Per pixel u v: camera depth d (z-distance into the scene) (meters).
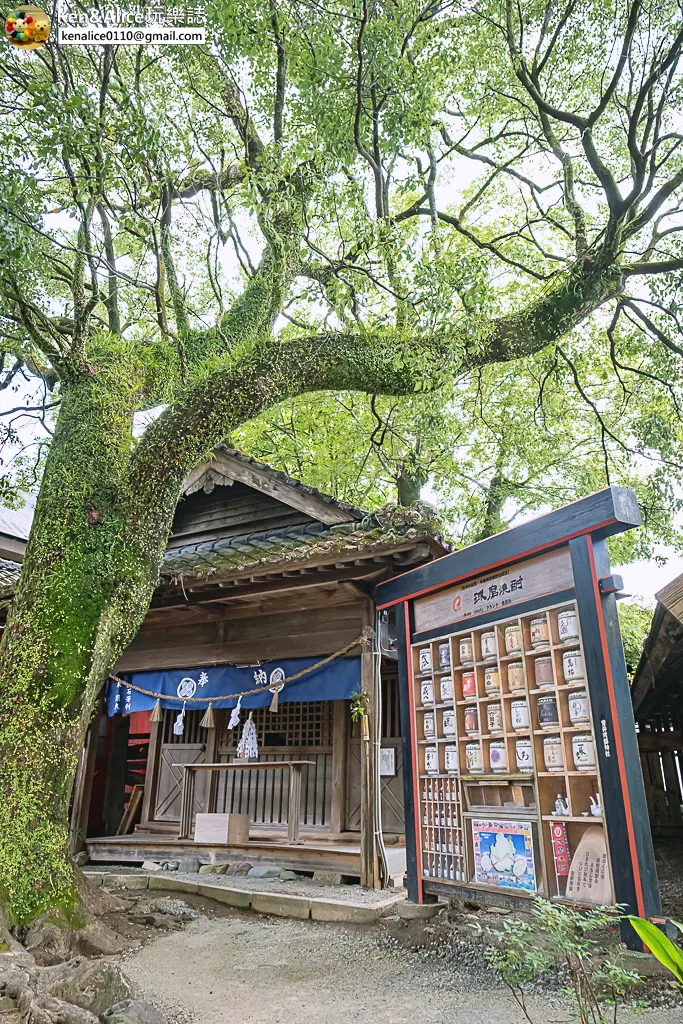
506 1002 4.11
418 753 6.19
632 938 4.04
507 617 5.38
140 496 6.70
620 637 4.57
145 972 4.95
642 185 7.55
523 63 7.86
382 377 7.82
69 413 7.11
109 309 7.90
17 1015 3.66
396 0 7.09
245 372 7.17
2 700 5.82
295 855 8.05
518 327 8.37
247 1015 4.14
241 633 9.53
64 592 6.13
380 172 7.61
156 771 10.61
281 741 9.70
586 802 4.60
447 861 5.66
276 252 7.88
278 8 6.55
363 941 5.63
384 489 19.09
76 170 6.68
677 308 8.41
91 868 9.09
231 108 7.29
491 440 16.05
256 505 10.92
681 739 11.61
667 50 7.22
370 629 8.08
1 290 6.12
